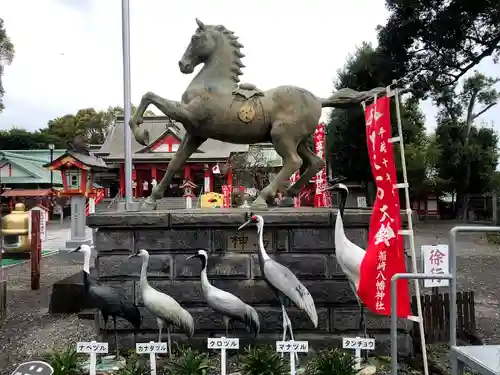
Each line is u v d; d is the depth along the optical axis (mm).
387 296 4262
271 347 4777
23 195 30359
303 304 4473
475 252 14547
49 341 5953
